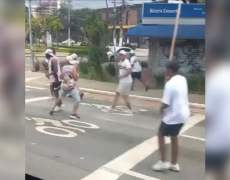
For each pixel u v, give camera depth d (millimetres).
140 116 7105
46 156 5133
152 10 5730
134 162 4688
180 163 3986
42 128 6879
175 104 4195
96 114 8195
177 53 4504
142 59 7785
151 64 5910
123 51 8570
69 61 8844
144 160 4676
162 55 5387
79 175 4547
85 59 12484
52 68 9016
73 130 6832
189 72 4367
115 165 4766
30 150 5309
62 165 4762
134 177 4352
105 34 13242
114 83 11211
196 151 4160
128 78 8117
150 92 6852
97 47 12922
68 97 8961
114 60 12133
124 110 7973
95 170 4719
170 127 4219
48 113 8422
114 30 13039
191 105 4500
